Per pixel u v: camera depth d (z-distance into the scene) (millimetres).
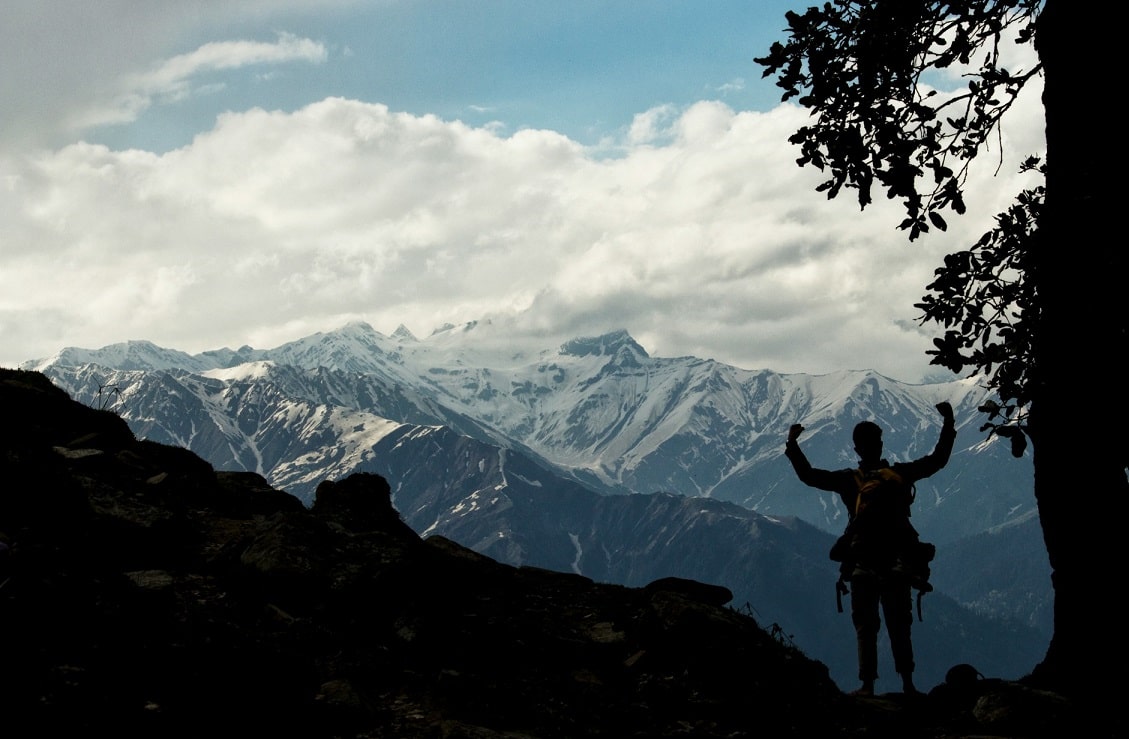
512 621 13430
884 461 13430
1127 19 12781
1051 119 13500
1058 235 12891
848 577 12906
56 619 10273
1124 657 12523
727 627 12797
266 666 10727
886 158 14453
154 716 9250
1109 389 12438
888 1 14172
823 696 12148
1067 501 12875
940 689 12922
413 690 11180
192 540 14938
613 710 11359
